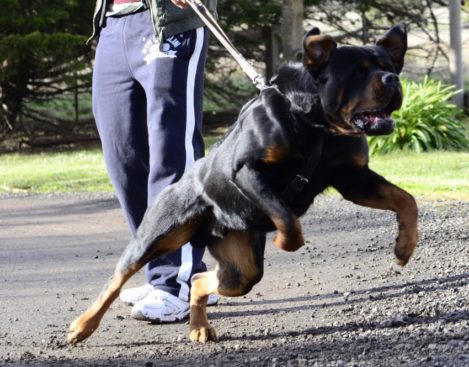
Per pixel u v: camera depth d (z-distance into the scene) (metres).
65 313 6.72
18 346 5.76
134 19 6.21
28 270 8.48
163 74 6.12
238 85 25.09
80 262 8.77
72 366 5.16
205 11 5.76
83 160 18.30
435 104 17.39
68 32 21.69
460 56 20.06
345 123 4.79
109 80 6.39
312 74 4.80
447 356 4.73
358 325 5.69
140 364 5.16
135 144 6.43
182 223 5.49
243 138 5.00
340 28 25.08
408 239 5.10
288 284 7.24
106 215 11.69
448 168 14.31
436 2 25.44
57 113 25.27
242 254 5.51
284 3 19.86
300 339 5.48
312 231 9.73
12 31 20.88
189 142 6.19
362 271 7.51
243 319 6.19
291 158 4.91
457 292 6.37
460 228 9.12
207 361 5.12
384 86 4.62
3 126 23.41
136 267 5.55
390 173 13.90
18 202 13.17
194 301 5.73
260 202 4.92
